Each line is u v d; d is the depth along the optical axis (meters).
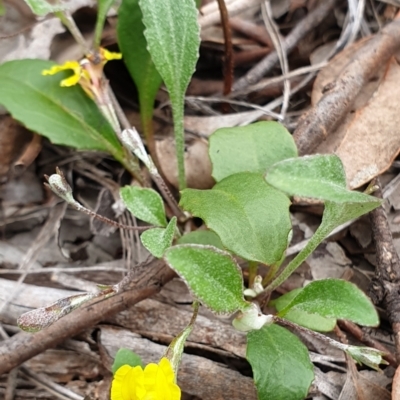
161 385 0.23
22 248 0.29
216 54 0.32
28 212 0.30
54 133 0.29
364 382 0.26
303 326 0.26
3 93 0.28
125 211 0.30
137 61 0.29
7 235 0.30
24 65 0.29
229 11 0.31
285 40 0.32
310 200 0.28
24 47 0.31
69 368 0.27
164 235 0.25
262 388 0.24
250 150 0.27
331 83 0.29
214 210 0.25
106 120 0.29
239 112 0.32
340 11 0.32
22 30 0.31
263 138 0.27
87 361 0.27
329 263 0.28
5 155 0.30
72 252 0.30
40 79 0.29
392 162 0.28
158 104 0.31
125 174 0.31
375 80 0.29
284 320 0.25
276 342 0.25
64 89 0.29
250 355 0.25
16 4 0.31
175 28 0.26
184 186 0.29
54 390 0.27
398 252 0.28
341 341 0.26
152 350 0.27
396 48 0.30
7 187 0.30
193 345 0.27
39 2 0.28
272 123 0.27
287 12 0.33
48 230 0.30
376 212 0.27
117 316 0.27
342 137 0.29
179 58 0.27
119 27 0.29
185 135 0.30
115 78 0.32
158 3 0.26
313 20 0.32
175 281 0.28
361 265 0.28
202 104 0.31
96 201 0.30
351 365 0.26
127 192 0.26
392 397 0.24
